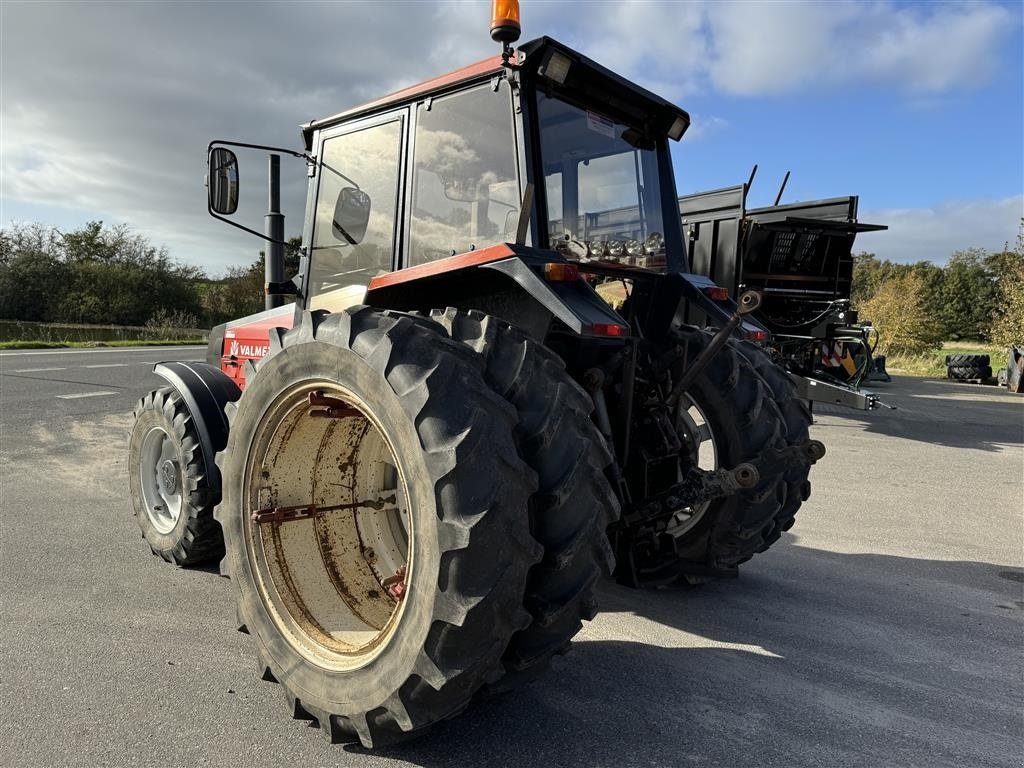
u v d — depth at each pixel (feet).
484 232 9.17
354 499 8.82
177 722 7.48
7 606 10.46
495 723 7.61
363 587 8.37
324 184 11.55
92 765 6.69
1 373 41.04
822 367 31.81
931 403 40.93
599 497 6.84
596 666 9.08
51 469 19.39
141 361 51.42
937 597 11.84
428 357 6.41
